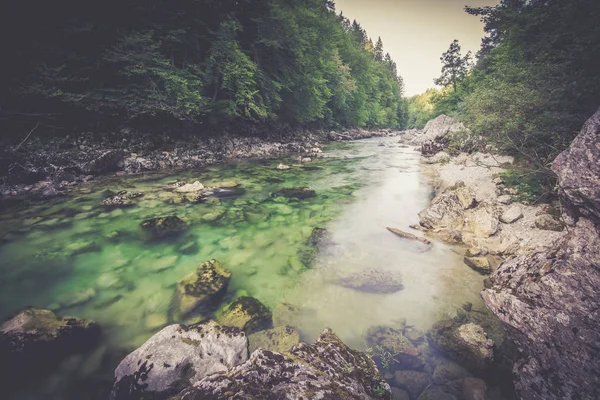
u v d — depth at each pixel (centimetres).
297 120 2733
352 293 407
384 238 609
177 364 235
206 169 1339
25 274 442
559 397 214
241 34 1941
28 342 266
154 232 600
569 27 730
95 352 292
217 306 372
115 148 1221
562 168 309
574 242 282
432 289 416
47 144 1002
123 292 405
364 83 4966
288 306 376
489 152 1262
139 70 1202
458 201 698
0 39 906
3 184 809
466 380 258
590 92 625
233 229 650
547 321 247
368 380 223
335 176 1276
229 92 1741
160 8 1377
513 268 334
